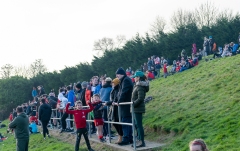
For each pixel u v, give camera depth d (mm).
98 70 53750
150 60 35750
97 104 13594
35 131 23094
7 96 56906
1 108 56906
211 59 28734
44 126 19344
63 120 19062
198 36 45875
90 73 54875
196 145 5641
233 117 11664
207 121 12445
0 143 24938
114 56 52500
